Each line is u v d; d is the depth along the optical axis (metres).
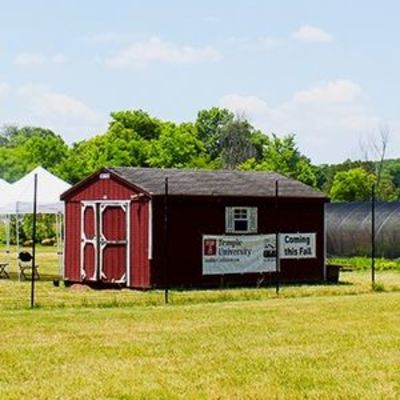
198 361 18.67
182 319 25.89
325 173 127.56
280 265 41.19
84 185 40.59
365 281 42.50
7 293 35.97
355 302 30.89
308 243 42.00
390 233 55.22
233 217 39.78
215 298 32.69
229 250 39.62
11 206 43.31
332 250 58.06
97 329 23.69
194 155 118.31
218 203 39.31
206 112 148.62
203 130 147.88
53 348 20.44
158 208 37.88
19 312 27.75
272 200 40.88
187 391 15.62
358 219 56.97
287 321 25.47
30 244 87.62
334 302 30.97
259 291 35.97
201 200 38.75
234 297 33.09
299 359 18.88
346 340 21.69
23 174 119.25
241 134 137.25
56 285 40.78
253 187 41.25
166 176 40.41
